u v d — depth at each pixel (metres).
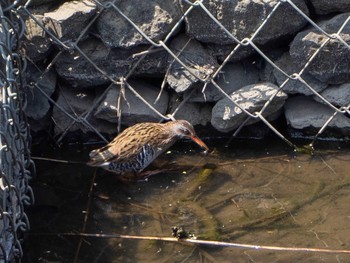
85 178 3.02
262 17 3.01
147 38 2.98
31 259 2.78
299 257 2.76
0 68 2.84
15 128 2.75
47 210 2.92
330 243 2.79
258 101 3.02
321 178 2.97
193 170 3.03
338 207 2.89
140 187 2.99
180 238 2.82
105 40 3.03
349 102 3.04
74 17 3.00
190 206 2.92
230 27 3.02
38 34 3.01
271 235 2.82
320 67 3.02
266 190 2.95
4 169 2.65
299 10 2.96
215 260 2.76
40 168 3.05
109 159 2.99
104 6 2.98
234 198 2.93
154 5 3.03
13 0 3.04
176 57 3.00
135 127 3.03
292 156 3.04
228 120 3.03
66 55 3.05
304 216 2.87
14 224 2.69
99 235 2.84
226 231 2.84
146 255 2.78
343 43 2.98
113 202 2.95
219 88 3.02
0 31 2.81
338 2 3.02
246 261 2.76
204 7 2.97
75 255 2.79
